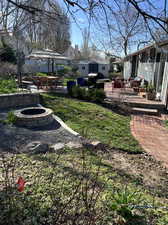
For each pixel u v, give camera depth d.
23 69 17.36
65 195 2.29
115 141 5.07
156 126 6.75
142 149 4.86
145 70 13.18
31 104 7.87
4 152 3.79
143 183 3.27
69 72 23.80
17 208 1.98
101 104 8.91
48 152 3.94
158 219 2.18
